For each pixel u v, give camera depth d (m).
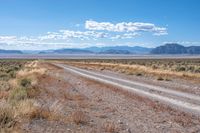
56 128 11.52
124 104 18.91
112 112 16.06
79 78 41.31
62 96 22.03
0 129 10.16
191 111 16.66
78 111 15.63
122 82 35.22
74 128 11.75
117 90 26.53
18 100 16.94
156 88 28.59
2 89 21.98
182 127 12.70
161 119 14.26
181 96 22.88
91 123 12.91
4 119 11.23
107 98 21.78
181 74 43.31
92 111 16.23
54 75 45.75
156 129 12.24
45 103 17.75
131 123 13.27
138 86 30.53
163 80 37.50
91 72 56.97
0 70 49.81
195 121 13.96
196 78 39.03
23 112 12.92
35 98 19.67
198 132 11.87
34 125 11.66
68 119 13.07
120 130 11.80
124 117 14.66
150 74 46.53
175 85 31.23
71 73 53.09
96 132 11.30
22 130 10.70
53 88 28.08
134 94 23.88
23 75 39.03
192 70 53.88
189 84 32.25
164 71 49.56
